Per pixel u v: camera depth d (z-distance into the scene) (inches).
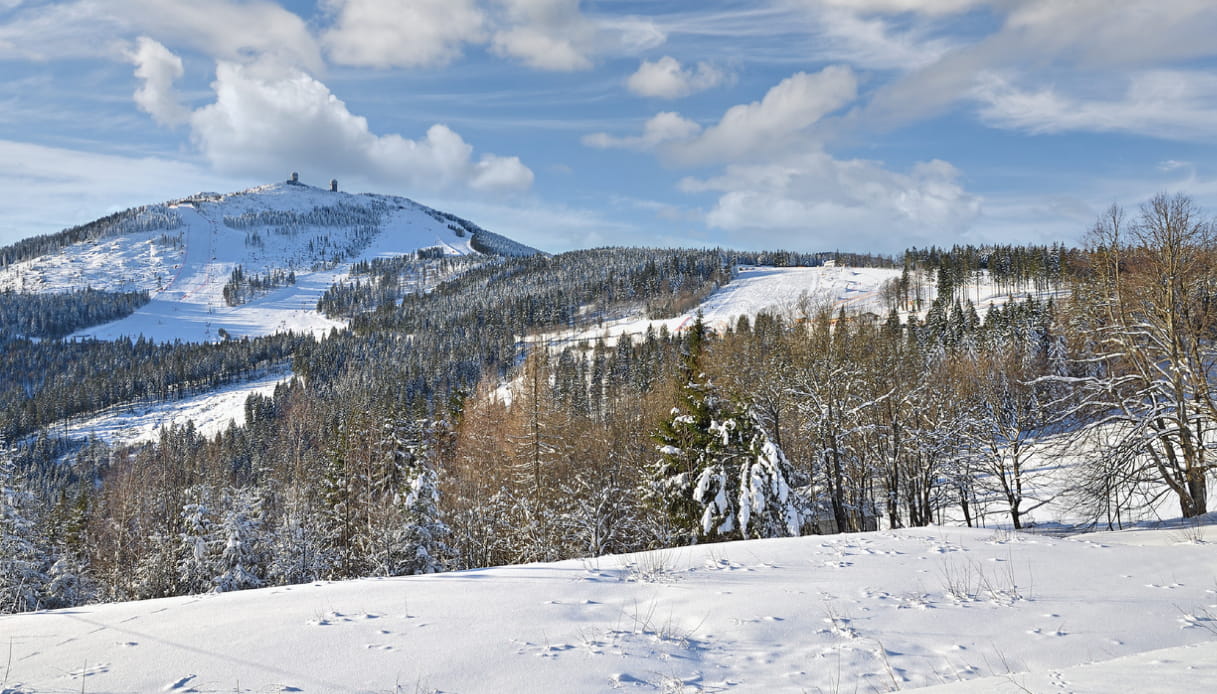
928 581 456.4
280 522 1585.9
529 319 7460.6
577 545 1369.3
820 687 282.5
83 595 1573.6
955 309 4101.9
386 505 1508.4
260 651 309.9
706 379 1219.2
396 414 1809.8
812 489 1283.2
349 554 1483.8
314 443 3014.3
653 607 389.4
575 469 1667.1
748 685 284.5
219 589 1304.1
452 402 2311.8
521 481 1553.9
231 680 276.7
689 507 1104.8
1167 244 831.1
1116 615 380.8
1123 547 584.1
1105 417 877.2
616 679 285.4
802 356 1417.3
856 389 1230.3
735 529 1006.4
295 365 6427.2
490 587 432.8
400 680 280.2
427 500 1312.7
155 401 6343.5
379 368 5728.3
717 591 426.0
